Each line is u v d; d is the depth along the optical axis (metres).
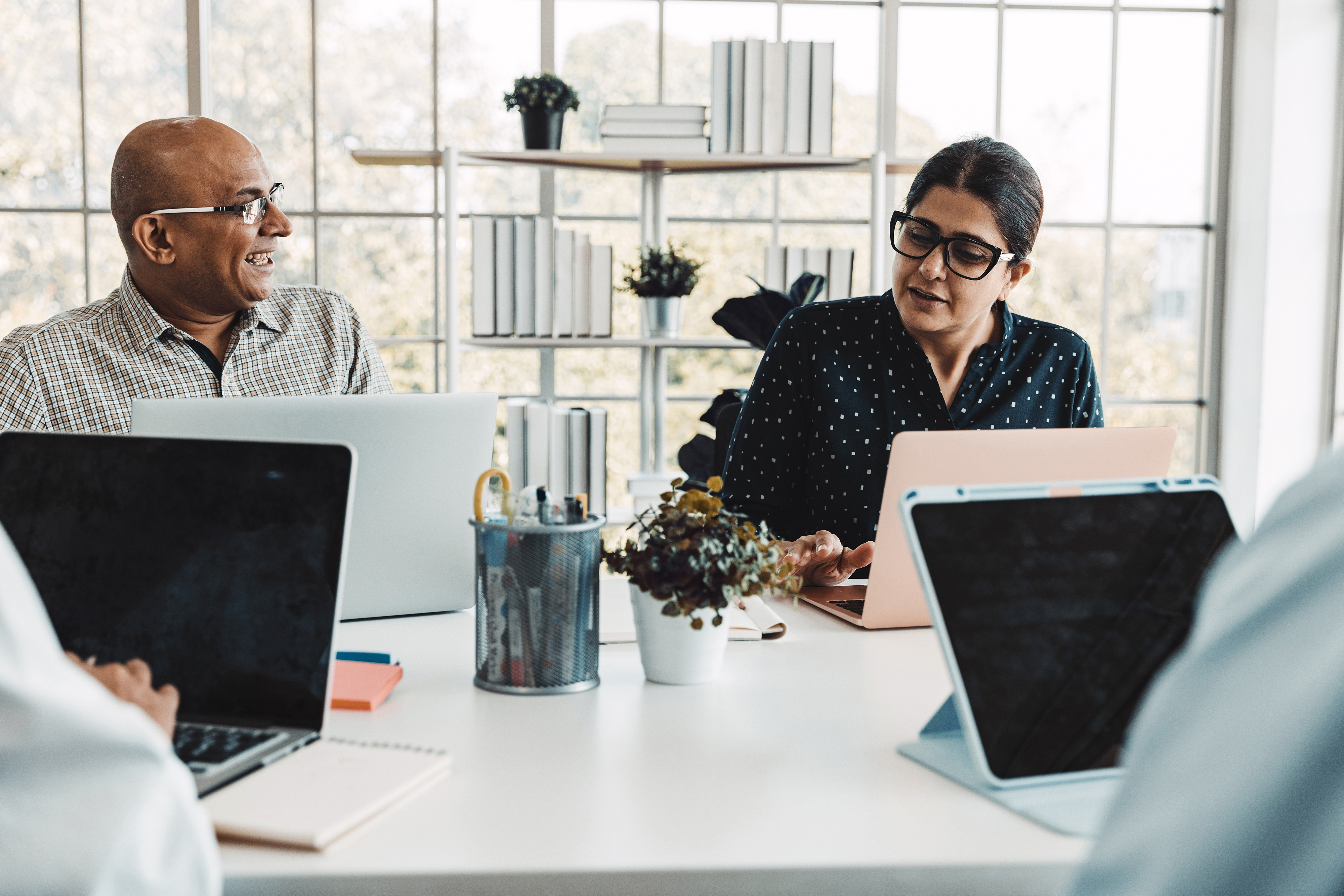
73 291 3.17
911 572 1.24
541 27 3.26
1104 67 3.40
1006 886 0.70
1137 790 0.36
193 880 0.60
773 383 1.72
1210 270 3.45
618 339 2.96
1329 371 3.28
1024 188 1.56
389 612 1.30
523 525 1.03
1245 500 3.35
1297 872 0.31
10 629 0.49
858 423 1.69
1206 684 0.34
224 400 1.15
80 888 0.53
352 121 3.24
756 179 3.35
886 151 3.37
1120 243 3.45
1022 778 0.79
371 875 0.67
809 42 2.91
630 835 0.72
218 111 3.19
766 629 1.24
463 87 3.27
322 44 3.21
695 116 2.89
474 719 0.96
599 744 0.90
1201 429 3.51
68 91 3.11
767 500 1.72
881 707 1.00
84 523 0.94
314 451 0.92
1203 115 3.43
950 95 3.38
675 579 1.04
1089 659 0.84
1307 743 0.31
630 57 3.29
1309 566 0.32
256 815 0.72
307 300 2.06
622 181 3.33
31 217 3.13
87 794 0.53
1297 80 3.21
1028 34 3.37
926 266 1.56
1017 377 1.73
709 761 0.86
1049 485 0.88
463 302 3.30
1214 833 0.32
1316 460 0.36
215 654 0.90
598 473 2.90
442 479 1.27
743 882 0.68
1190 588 0.88
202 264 1.77
